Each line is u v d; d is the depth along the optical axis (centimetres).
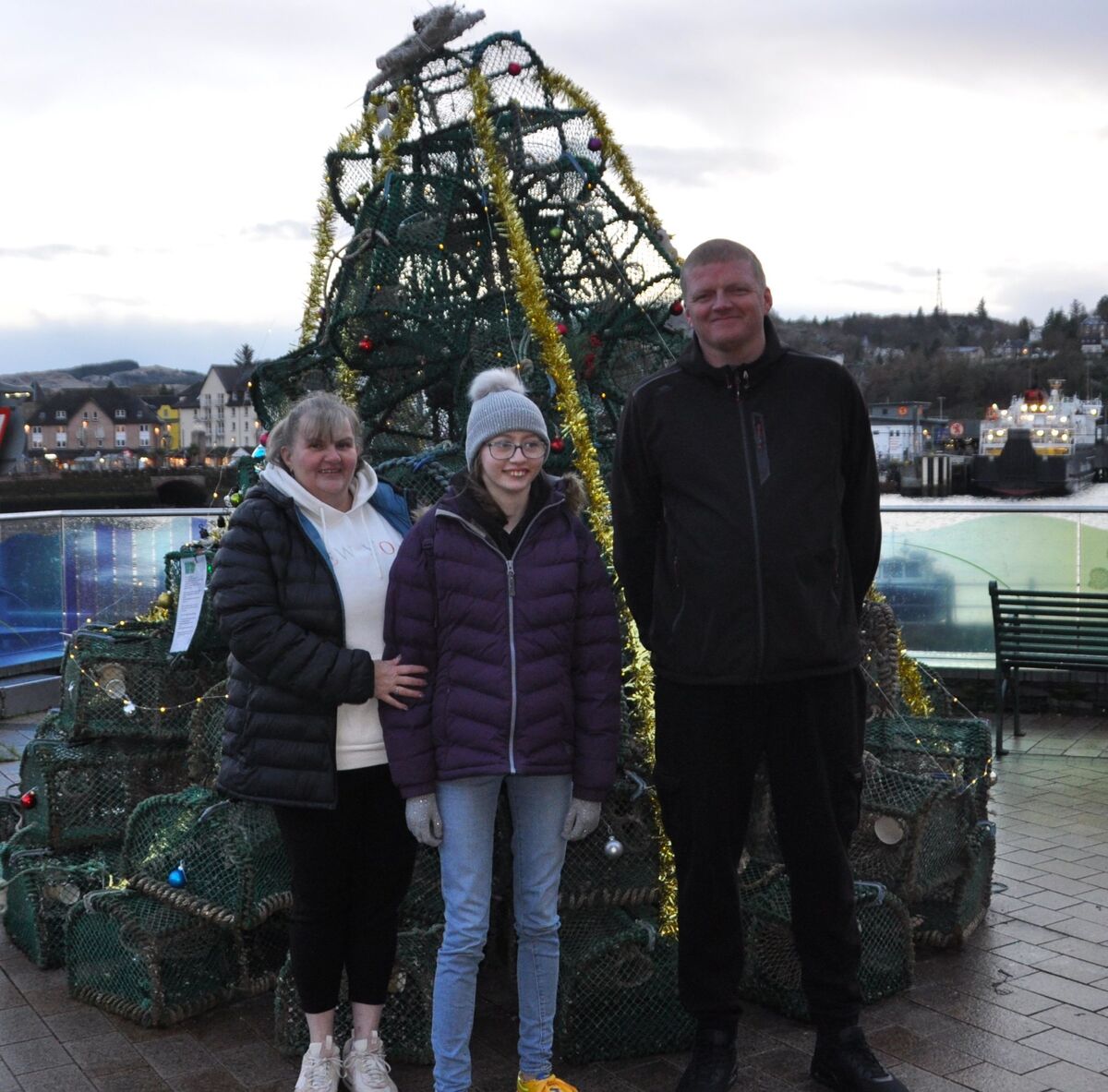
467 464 311
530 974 304
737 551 298
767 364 302
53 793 425
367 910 316
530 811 303
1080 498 8981
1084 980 382
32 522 825
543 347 405
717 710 309
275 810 309
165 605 501
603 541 391
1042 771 634
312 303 512
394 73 477
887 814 379
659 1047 339
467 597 298
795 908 321
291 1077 326
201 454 12875
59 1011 368
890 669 464
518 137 454
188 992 362
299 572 306
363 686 293
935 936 402
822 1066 318
